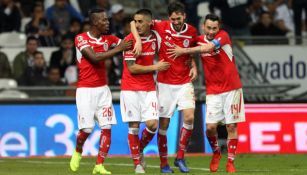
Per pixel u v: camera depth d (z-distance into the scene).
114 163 45.28
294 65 61.53
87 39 35.81
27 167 41.78
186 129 37.06
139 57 35.94
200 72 56.72
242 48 60.91
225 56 36.75
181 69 36.78
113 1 71.25
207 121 37.25
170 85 36.88
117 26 63.56
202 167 42.28
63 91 56.56
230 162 37.00
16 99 52.19
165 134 37.19
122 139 52.16
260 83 60.81
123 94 36.19
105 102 36.41
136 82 35.97
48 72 58.75
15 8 63.78
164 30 36.34
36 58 58.47
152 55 36.12
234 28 63.22
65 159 48.53
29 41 58.47
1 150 51.69
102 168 35.91
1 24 63.09
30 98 53.75
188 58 36.88
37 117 52.12
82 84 36.34
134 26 35.62
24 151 51.84
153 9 65.12
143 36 35.81
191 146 52.19
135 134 36.38
